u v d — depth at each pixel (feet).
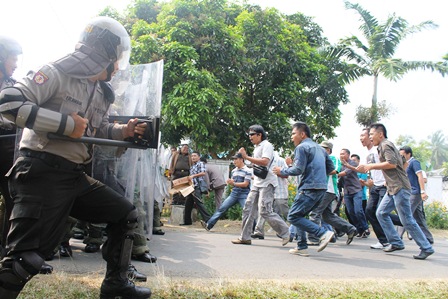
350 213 29.66
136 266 14.40
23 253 7.45
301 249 19.58
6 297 7.45
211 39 41.19
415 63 55.47
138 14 47.55
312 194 18.84
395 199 19.98
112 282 9.48
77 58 7.97
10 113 7.19
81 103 8.16
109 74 8.59
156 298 10.08
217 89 39.96
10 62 12.52
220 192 36.47
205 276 13.42
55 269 13.00
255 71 45.60
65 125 7.40
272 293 11.10
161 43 39.65
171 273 13.60
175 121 37.55
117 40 8.30
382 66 52.54
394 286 12.72
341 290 11.89
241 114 44.45
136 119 8.80
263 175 22.06
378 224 23.29
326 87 52.54
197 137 40.91
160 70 14.78
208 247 20.84
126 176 14.03
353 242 26.50
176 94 38.17
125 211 9.11
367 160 24.80
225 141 43.24
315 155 18.94
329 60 55.52
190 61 39.09
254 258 18.04
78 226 19.93
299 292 11.48
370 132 20.58
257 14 46.70
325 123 53.21
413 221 19.90
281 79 47.85
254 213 23.09
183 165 34.76
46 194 7.64
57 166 7.77
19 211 7.47
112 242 9.44
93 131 8.73
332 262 18.02
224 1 45.83
